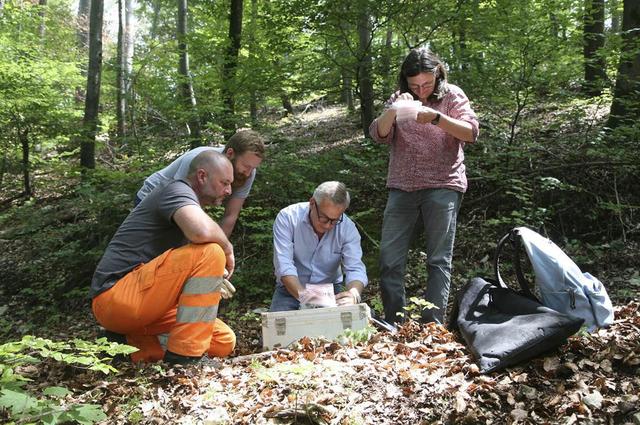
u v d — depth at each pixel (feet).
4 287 24.88
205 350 10.66
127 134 31.63
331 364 9.52
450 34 26.35
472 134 12.36
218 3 34.76
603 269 17.42
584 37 23.61
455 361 9.76
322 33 26.96
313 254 13.60
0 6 42.27
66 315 21.90
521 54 22.50
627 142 21.03
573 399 8.32
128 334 11.30
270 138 26.22
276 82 27.86
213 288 10.48
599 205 19.71
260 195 22.75
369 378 9.35
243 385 9.50
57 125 34.14
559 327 9.32
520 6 22.53
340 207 12.72
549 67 23.11
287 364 9.32
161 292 10.47
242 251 21.76
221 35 31.78
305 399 8.70
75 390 9.86
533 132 26.05
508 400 8.47
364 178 22.95
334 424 8.29
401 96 12.26
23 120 34.06
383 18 26.84
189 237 10.48
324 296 12.19
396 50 26.30
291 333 11.44
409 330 11.32
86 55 56.08
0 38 37.99
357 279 13.12
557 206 20.39
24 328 21.02
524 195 19.54
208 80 29.91
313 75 28.35
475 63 23.67
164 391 9.51
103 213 23.67
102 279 10.86
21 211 30.30
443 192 12.80
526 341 9.27
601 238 19.43
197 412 8.75
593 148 21.57
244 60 28.68
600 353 9.55
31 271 24.63
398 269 13.12
